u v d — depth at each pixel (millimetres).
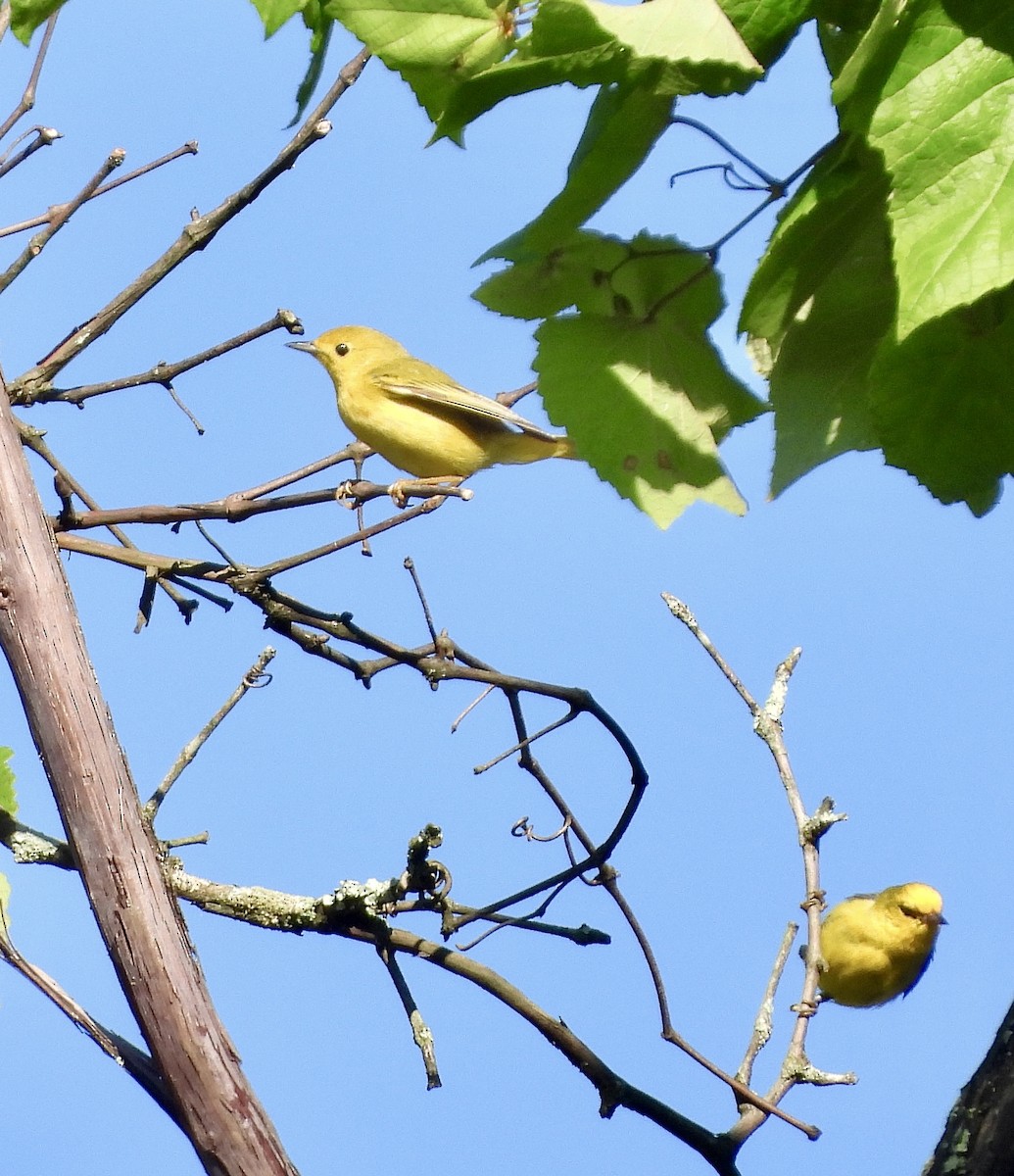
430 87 5215
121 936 5492
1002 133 3668
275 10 6598
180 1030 5457
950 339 5359
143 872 5578
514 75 4613
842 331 5574
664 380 5793
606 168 5457
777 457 5816
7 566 5629
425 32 4938
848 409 5746
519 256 5781
